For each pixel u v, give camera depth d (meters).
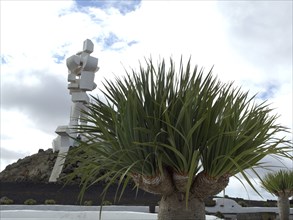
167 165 3.30
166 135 3.20
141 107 3.28
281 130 3.49
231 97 3.43
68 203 24.48
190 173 2.87
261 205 30.05
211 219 11.67
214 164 3.12
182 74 3.54
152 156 3.16
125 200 27.20
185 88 3.44
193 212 3.23
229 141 3.12
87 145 3.38
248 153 3.11
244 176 2.87
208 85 3.49
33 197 26.88
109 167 3.46
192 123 3.26
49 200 24.28
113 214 13.92
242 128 3.40
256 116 3.46
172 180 3.26
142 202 26.52
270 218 18.77
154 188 3.21
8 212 13.44
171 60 3.58
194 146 3.20
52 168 40.72
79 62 41.59
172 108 3.23
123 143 3.20
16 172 43.00
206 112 3.23
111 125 3.52
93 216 13.80
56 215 13.55
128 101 3.21
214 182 3.20
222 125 3.18
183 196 3.25
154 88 3.45
